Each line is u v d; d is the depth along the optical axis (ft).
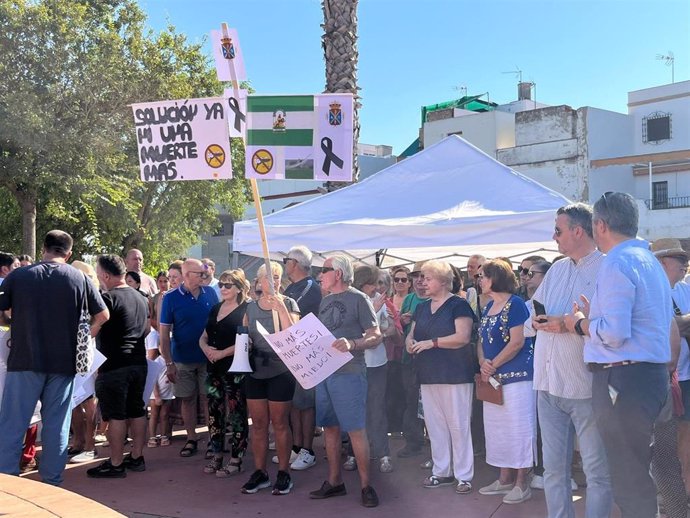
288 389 18.25
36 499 7.77
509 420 17.34
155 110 17.98
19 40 66.28
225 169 17.58
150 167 18.10
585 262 13.28
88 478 20.12
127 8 79.36
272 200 119.75
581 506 16.87
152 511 17.28
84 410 22.91
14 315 17.21
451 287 18.98
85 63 69.46
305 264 20.52
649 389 11.28
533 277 20.16
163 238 97.09
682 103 118.32
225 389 20.71
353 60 32.73
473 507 17.16
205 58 86.84
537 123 116.78
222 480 19.92
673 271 15.20
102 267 20.15
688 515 15.44
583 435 13.00
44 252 18.15
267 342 17.44
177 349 22.54
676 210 103.24
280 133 17.38
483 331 17.78
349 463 20.90
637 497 11.28
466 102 144.97
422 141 135.33
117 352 19.99
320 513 16.98
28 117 63.16
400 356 22.30
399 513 16.85
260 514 16.99
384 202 26.04
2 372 18.58
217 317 20.74
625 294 11.28
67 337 17.38
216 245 129.49
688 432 15.92
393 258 35.76
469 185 25.41
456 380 18.11
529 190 24.25
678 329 14.07
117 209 81.46
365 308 17.25
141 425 20.86
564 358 13.04
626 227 11.93
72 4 69.77
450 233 22.80
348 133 17.35
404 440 24.95
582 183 111.55
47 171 67.31
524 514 16.53
